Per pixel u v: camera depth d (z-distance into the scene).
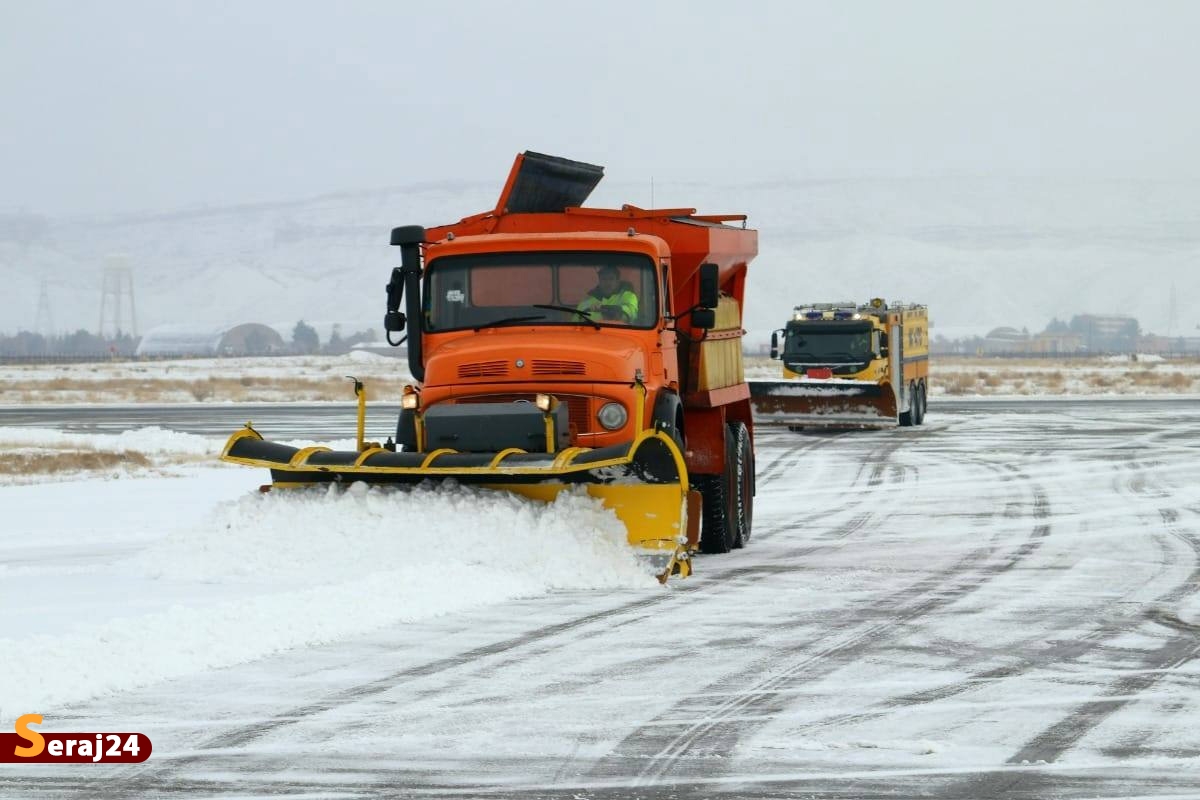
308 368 166.88
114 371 156.75
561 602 18.34
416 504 19.72
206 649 14.87
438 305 22.62
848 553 23.92
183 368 166.88
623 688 13.60
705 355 24.44
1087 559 22.94
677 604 18.33
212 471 40.19
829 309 63.81
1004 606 18.33
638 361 21.53
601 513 19.95
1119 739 11.76
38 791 10.49
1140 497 33.00
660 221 24.34
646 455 19.77
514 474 19.31
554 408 20.39
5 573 20.73
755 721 12.35
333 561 19.39
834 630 16.58
